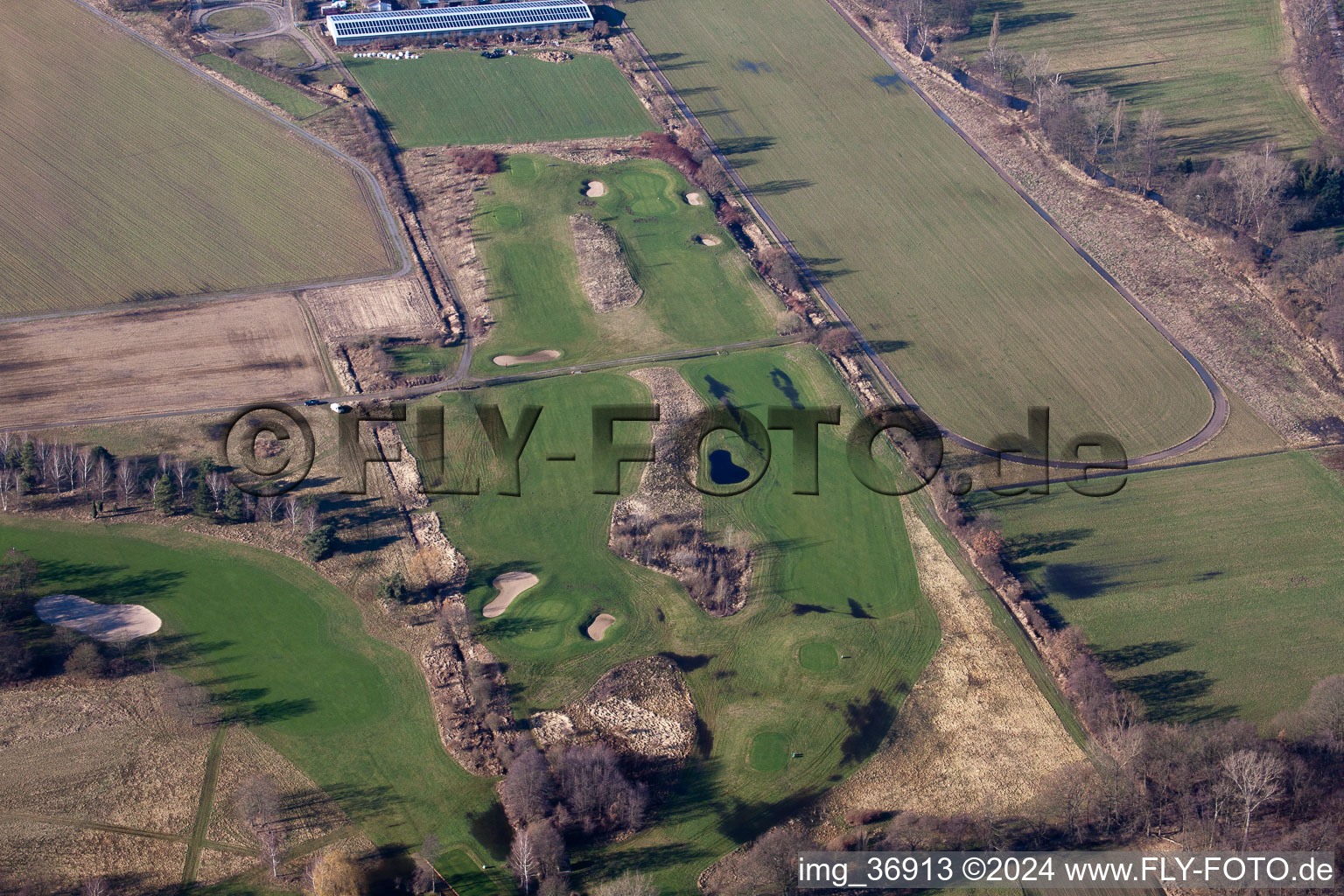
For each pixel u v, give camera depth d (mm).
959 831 141500
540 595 174500
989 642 169125
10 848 138125
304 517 183000
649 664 164875
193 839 140625
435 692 159750
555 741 153625
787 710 159375
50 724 152250
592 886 137375
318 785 147500
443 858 140125
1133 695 160750
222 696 157500
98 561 175375
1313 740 148250
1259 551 183625
